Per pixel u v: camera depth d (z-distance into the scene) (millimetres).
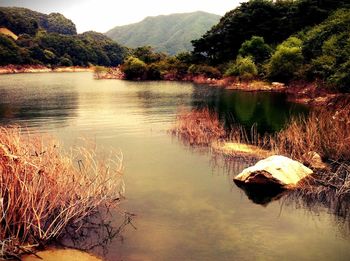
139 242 8406
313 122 18266
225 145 18406
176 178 13172
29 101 38562
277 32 78250
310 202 11148
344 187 12047
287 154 16328
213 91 53250
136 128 22906
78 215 9297
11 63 148875
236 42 85000
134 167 14438
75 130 21906
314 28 60656
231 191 11961
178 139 19844
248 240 8695
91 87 61750
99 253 7844
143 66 89312
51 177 8930
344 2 69375
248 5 84562
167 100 40375
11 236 7730
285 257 7992
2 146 8102
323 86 40906
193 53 94500
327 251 8281
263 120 26953
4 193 7918
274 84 56219
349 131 16297
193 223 9508
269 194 11750
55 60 176000
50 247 7938
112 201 10719
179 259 7758
